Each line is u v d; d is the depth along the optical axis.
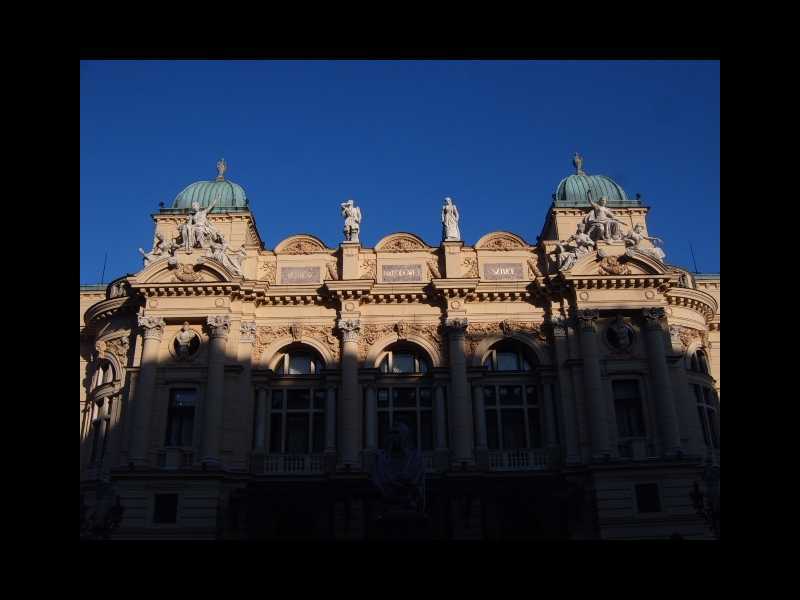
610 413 35.91
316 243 40.53
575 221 42.81
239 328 37.56
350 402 36.22
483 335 38.16
